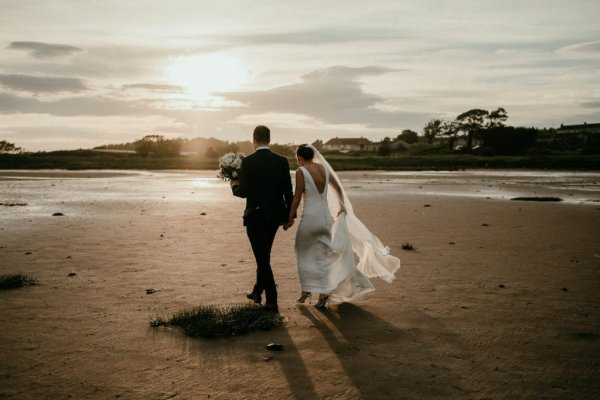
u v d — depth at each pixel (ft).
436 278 24.70
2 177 150.20
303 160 20.66
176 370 13.58
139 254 30.55
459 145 535.19
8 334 16.28
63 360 14.20
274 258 29.91
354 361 14.24
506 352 14.92
